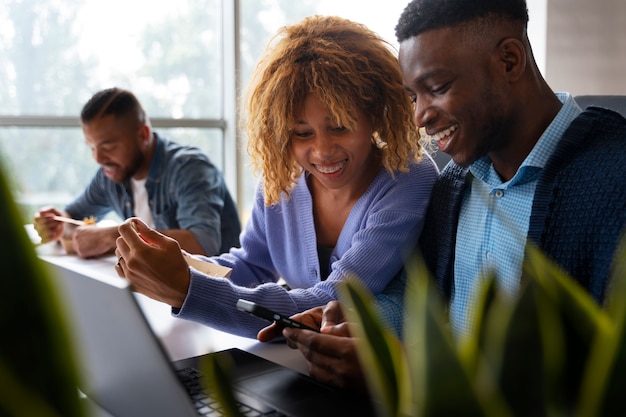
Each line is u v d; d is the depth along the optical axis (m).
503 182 1.20
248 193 3.84
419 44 1.07
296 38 1.33
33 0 3.26
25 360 0.21
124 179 2.32
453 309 1.26
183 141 3.76
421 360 0.28
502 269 1.16
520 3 1.07
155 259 1.15
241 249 1.60
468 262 1.25
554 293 0.32
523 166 1.12
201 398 0.76
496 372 0.30
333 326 1.03
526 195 1.16
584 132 1.08
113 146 2.25
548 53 3.10
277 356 1.07
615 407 0.27
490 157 1.19
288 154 1.37
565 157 1.08
